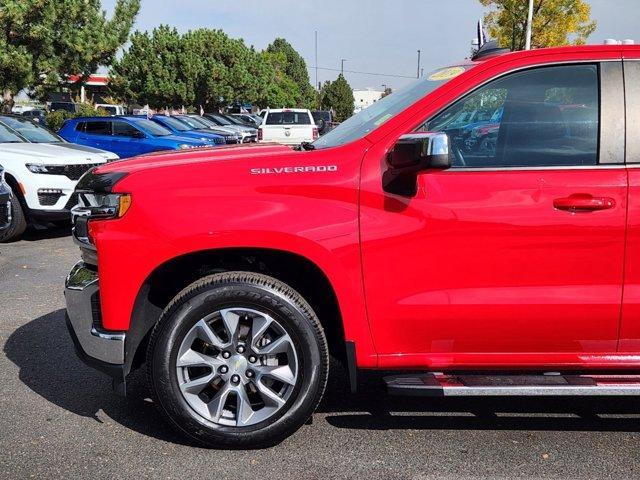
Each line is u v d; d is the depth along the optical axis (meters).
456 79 3.27
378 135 3.21
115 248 3.13
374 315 3.17
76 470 3.08
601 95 3.20
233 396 3.26
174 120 22.34
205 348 3.26
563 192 3.10
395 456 3.24
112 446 3.32
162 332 3.13
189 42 40.47
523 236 3.10
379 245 3.11
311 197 3.12
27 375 4.26
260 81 52.31
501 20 24.55
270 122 22.69
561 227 3.09
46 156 8.81
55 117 23.77
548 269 3.12
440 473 3.08
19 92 22.03
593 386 3.13
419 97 3.34
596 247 3.10
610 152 3.15
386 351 3.23
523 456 3.25
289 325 3.16
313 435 3.46
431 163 2.92
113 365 3.20
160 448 3.30
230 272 3.19
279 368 3.21
